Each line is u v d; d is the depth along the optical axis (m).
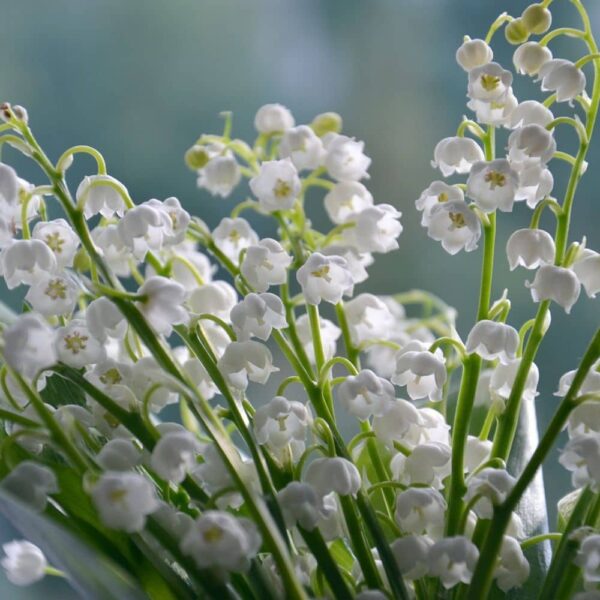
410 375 0.47
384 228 0.49
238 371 0.46
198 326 0.46
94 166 0.67
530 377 0.47
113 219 0.47
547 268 0.45
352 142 0.49
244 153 0.50
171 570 0.44
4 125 0.45
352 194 0.49
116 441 0.44
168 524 0.44
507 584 0.45
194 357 0.47
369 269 0.67
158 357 0.44
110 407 0.44
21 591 0.62
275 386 0.61
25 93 0.67
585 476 0.45
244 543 0.42
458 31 0.67
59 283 0.45
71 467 0.44
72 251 0.46
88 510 0.45
